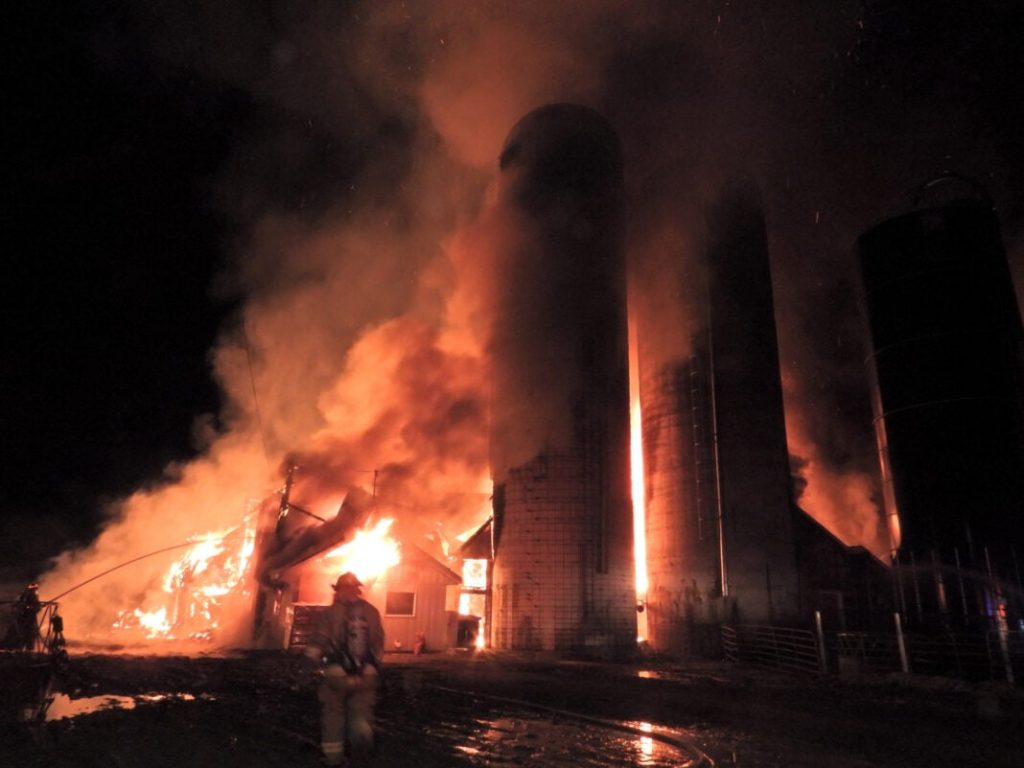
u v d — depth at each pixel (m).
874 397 22.34
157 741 7.59
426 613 22.06
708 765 7.23
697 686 14.91
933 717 10.98
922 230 21.52
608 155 26.89
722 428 24.47
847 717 10.87
